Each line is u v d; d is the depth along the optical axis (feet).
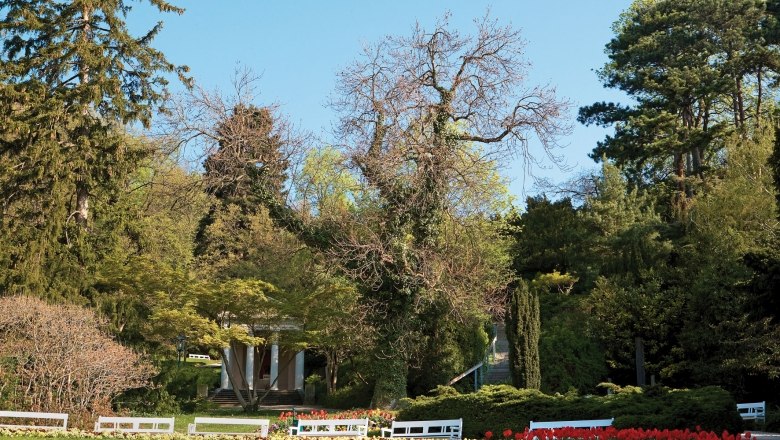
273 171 96.68
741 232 100.99
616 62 154.10
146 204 136.77
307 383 138.92
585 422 53.93
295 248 125.80
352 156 92.89
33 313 78.33
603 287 107.24
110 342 81.00
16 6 105.19
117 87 104.63
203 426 81.10
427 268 92.58
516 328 94.32
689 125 156.66
